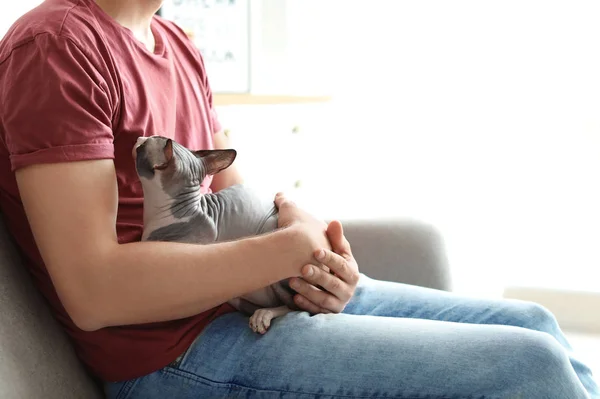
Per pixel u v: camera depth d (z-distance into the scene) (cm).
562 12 221
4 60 88
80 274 84
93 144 85
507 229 237
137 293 85
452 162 242
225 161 99
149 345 93
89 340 95
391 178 249
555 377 84
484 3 228
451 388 84
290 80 234
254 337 94
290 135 202
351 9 238
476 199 240
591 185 226
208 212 97
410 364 86
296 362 90
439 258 137
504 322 110
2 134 90
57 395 89
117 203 89
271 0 225
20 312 90
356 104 246
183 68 117
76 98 85
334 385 88
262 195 107
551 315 113
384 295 115
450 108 239
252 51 212
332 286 97
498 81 232
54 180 83
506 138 234
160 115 103
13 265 93
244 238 95
